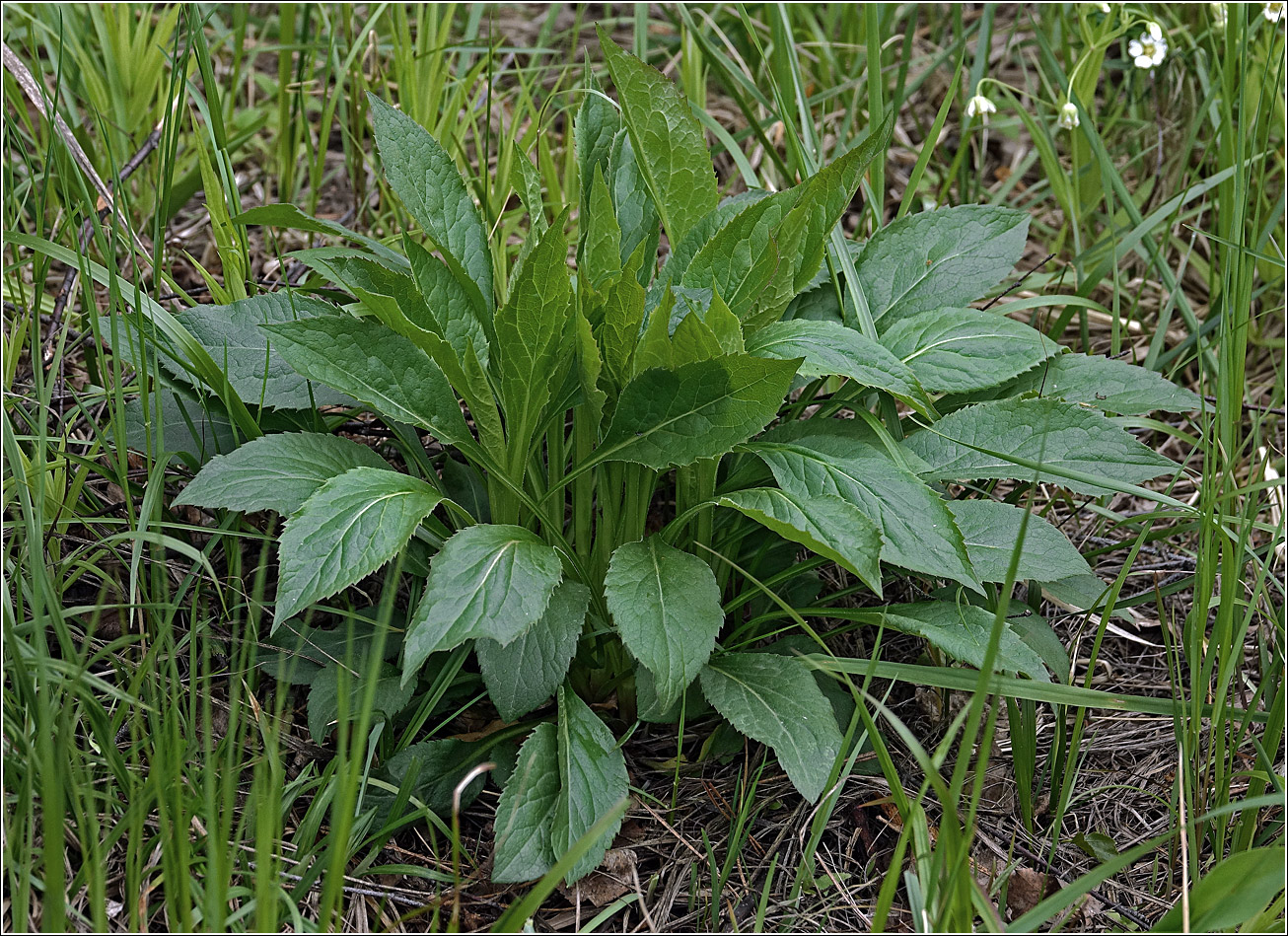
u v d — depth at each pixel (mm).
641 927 1367
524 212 1661
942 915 1293
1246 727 1383
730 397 1359
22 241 1421
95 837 1307
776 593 1466
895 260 1491
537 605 1343
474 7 1723
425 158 1421
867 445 1407
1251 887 1314
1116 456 1416
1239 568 1372
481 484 1479
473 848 1395
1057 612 1500
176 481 1470
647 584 1373
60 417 1467
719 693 1393
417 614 1331
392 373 1388
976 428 1438
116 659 1390
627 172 1460
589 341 1370
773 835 1405
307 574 1338
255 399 1430
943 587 1446
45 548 1421
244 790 1393
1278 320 1638
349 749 1403
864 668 1382
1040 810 1420
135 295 1387
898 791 1330
